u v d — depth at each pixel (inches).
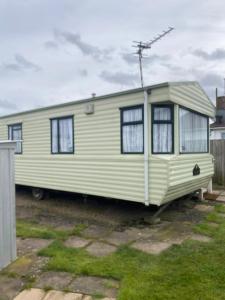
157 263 175.0
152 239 221.1
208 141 359.3
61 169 347.6
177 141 267.0
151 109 260.1
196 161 308.7
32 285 150.7
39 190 387.5
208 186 393.1
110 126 291.3
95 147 306.7
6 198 178.1
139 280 152.9
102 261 177.6
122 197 281.6
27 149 398.0
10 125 427.2
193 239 220.1
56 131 351.9
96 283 152.2
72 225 261.9
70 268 167.6
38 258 184.4
